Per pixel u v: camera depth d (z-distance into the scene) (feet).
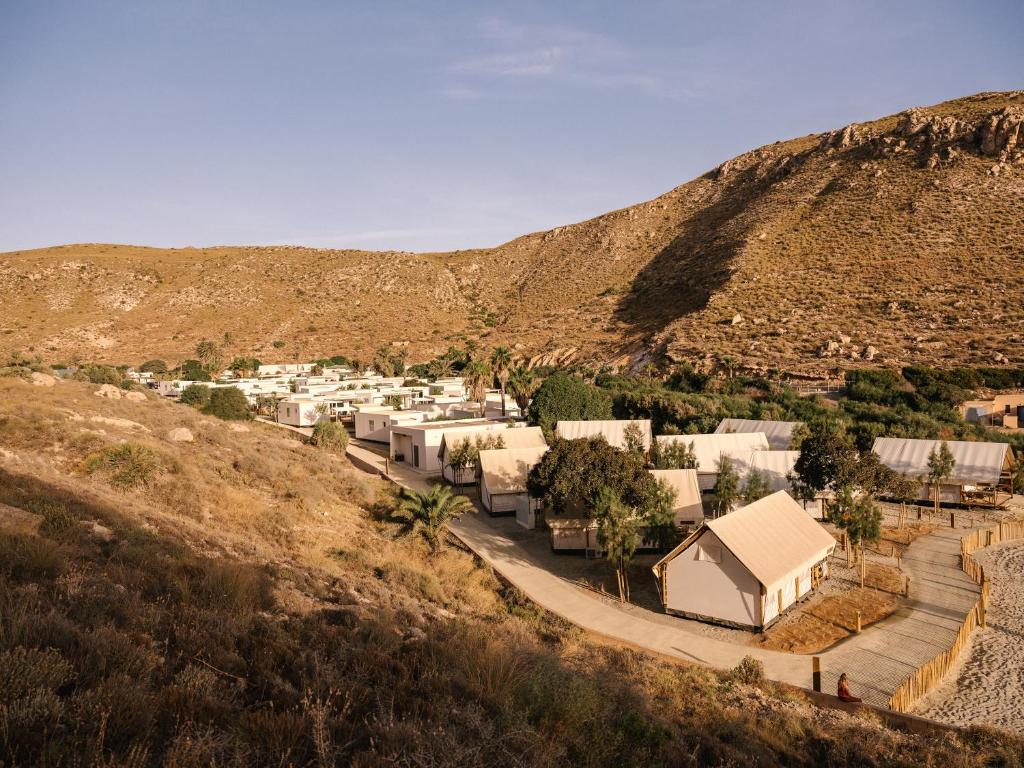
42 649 26.35
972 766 45.98
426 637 46.52
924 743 49.88
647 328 390.42
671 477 122.11
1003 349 249.34
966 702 67.67
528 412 224.12
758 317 327.06
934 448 155.12
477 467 157.89
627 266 562.66
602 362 358.64
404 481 167.22
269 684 29.04
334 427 210.59
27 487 64.95
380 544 99.96
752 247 415.64
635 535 97.04
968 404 222.48
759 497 130.41
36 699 21.20
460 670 36.17
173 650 31.17
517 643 53.16
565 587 98.12
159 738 22.88
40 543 41.04
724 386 264.52
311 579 61.00
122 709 22.72
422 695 32.12
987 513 144.87
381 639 41.55
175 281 601.21
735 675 65.82
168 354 466.70
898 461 155.84
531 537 124.06
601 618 86.63
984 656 78.89
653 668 63.31
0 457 80.79
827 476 122.62
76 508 60.18
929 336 272.31
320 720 23.63
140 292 569.64
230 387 265.75
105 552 49.34
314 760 23.06
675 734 39.09
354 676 33.04
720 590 85.97
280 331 520.83
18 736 20.18
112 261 617.62
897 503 153.99
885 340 277.64
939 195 388.98
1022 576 106.32
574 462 114.62
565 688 35.35
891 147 463.01
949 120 445.78
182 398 257.34
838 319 305.32
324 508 114.32
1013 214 350.84
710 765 37.88
